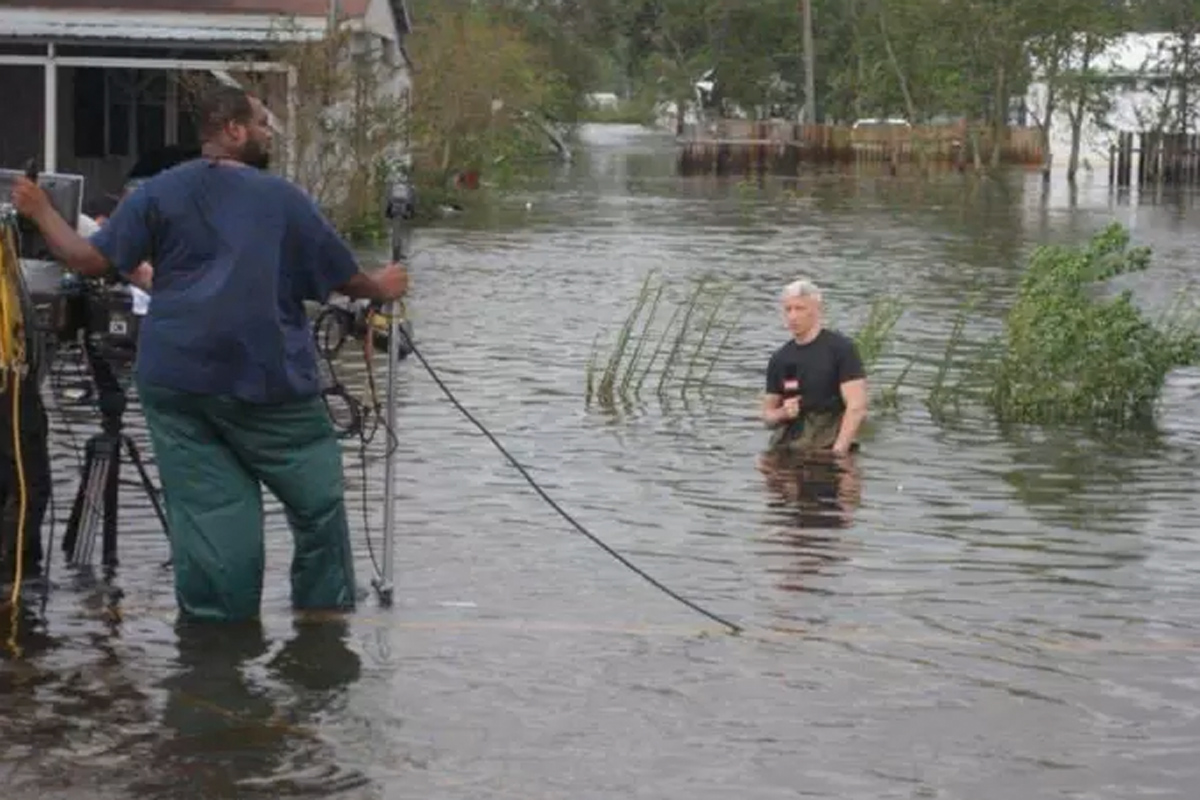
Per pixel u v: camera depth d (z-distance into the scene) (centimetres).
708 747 1744
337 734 1761
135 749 1714
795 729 1791
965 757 1725
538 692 1883
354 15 7900
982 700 1880
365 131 7250
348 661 1961
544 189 11612
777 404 3206
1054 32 15238
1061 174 15750
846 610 2191
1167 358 3641
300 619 2094
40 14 7356
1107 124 15625
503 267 6312
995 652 2036
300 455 2078
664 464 3033
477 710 1830
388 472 2173
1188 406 3712
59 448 2959
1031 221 9462
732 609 2186
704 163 15300
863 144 16838
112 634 2031
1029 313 3634
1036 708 1858
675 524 2617
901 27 16950
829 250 7306
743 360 4188
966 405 3669
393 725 1786
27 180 1984
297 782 1647
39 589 2180
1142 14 16588
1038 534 2594
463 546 2455
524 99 12775
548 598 2216
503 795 1628
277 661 1955
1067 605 2230
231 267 1980
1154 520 2692
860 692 1898
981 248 7538
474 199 10206
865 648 2041
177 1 7519
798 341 3194
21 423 2189
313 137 7106
